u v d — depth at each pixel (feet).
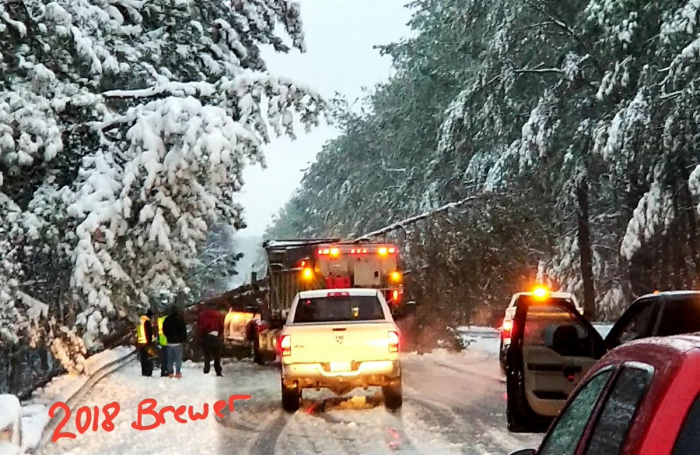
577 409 13.71
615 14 96.37
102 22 57.00
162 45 63.72
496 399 53.52
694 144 89.35
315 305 51.49
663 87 87.86
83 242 49.39
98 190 50.21
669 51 89.40
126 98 53.78
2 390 60.03
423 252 94.79
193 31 65.05
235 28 67.36
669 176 93.76
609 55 101.09
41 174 53.88
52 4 51.62
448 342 90.17
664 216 93.86
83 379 54.08
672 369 9.97
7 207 50.60
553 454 14.06
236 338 95.86
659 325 27.84
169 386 63.21
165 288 54.39
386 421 44.91
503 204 102.73
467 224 97.71
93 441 39.04
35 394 47.11
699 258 99.81
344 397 55.88
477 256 96.99
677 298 27.86
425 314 90.68
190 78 65.77
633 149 91.15
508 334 66.23
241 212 55.98
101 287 51.11
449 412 47.85
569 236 129.59
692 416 9.62
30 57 52.60
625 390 11.28
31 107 48.67
